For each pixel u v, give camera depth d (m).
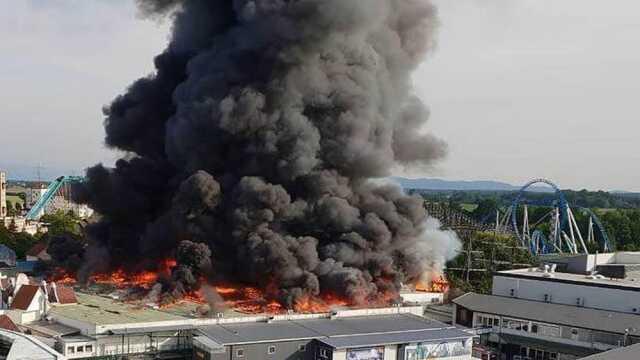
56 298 59.62
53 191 178.38
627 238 194.88
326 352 52.06
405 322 60.94
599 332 64.56
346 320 59.91
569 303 72.69
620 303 69.12
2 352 47.53
